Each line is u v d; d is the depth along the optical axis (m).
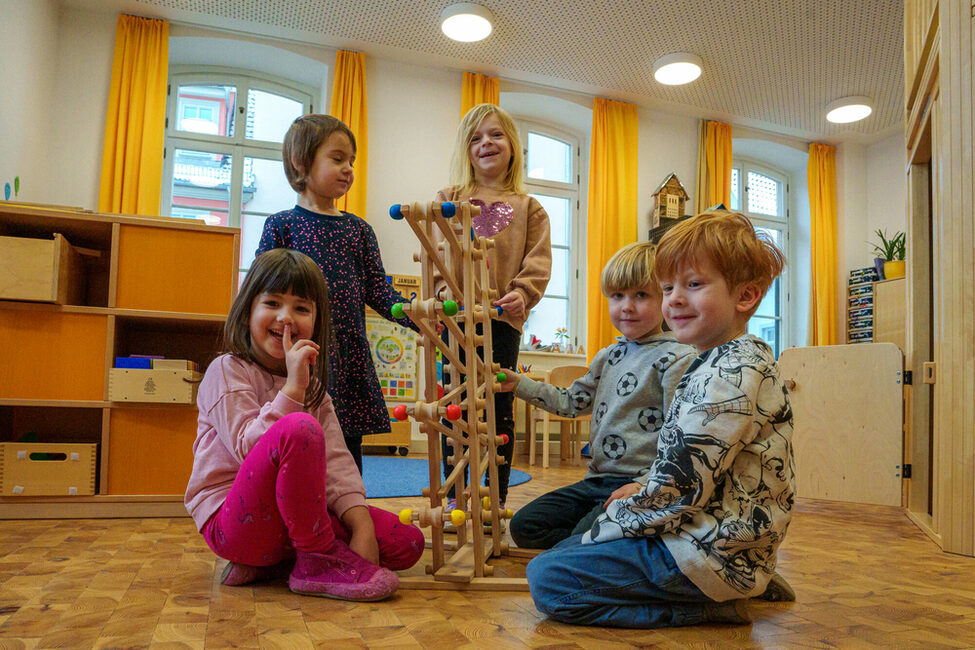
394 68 4.65
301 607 0.93
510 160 1.80
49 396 1.77
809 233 5.92
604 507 1.12
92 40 4.04
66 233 1.96
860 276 5.52
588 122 5.33
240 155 4.54
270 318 1.11
